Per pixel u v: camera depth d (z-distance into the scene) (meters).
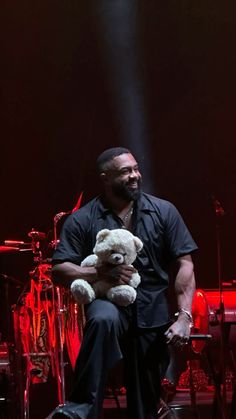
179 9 16.88
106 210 8.39
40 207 16.72
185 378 13.99
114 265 7.95
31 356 11.46
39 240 12.27
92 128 16.86
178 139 16.89
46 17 16.94
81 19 16.92
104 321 7.63
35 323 11.55
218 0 16.86
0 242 16.59
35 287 11.66
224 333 10.79
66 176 16.80
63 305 11.08
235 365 11.27
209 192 16.80
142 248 8.25
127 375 8.23
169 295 15.40
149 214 8.37
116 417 11.51
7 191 16.73
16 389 11.37
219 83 16.95
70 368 12.74
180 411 11.39
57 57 16.92
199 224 16.78
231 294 11.54
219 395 10.70
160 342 8.22
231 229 16.66
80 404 7.44
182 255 8.27
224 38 16.94
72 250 8.35
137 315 8.10
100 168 8.39
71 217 8.49
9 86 16.88
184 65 16.92
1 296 12.62
